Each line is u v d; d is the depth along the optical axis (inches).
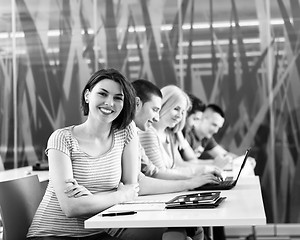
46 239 88.7
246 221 70.1
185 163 151.0
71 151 93.8
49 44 229.6
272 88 219.1
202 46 223.1
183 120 144.1
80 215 88.7
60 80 228.8
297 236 215.6
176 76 224.2
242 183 117.1
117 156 98.4
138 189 96.7
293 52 218.8
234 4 221.9
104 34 227.1
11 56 231.1
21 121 229.9
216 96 221.6
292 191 216.5
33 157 229.0
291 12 219.1
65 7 229.1
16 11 231.1
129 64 226.1
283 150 217.3
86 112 98.8
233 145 219.3
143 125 123.0
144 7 225.8
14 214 89.3
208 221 70.2
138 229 99.6
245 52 220.8
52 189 92.4
